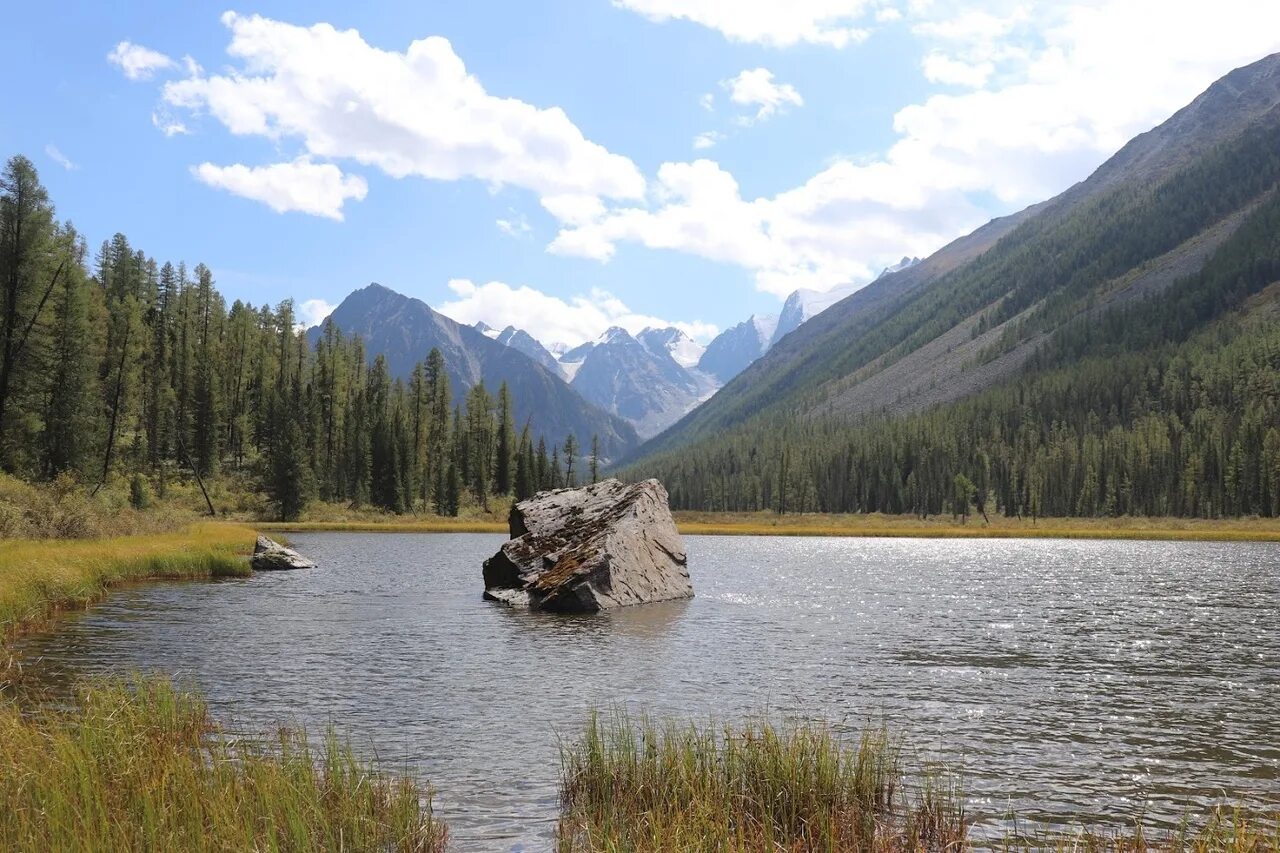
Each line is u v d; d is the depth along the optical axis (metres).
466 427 168.50
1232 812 12.55
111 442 91.62
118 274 138.62
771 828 10.32
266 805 9.77
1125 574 62.31
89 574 37.97
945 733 17.06
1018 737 16.83
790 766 12.05
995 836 11.40
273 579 46.81
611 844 9.34
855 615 36.59
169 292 145.00
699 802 10.51
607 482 45.47
